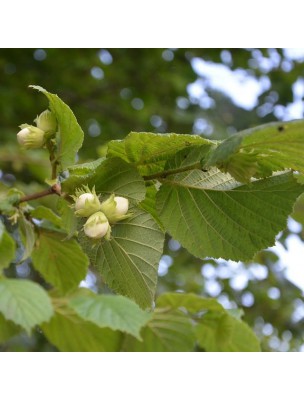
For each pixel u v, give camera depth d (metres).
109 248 0.39
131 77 1.64
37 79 1.52
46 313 0.39
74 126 0.40
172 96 1.67
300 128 0.32
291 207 0.38
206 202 0.39
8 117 1.41
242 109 1.52
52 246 0.48
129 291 0.39
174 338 0.53
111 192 0.38
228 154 0.32
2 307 0.38
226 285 1.18
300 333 1.13
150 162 0.38
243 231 0.39
